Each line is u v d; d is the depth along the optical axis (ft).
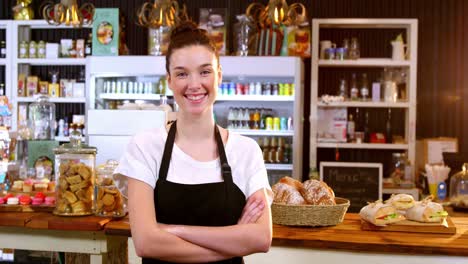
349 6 19.94
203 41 5.71
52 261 10.60
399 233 8.01
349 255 7.57
